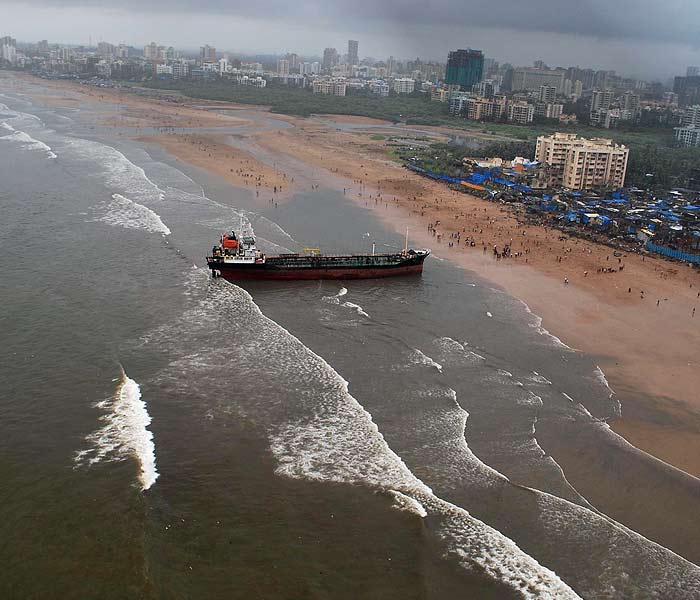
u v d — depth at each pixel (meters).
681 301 105.12
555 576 48.06
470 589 46.62
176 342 80.69
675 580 48.75
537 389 74.50
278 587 46.00
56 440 60.06
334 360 78.75
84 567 46.28
